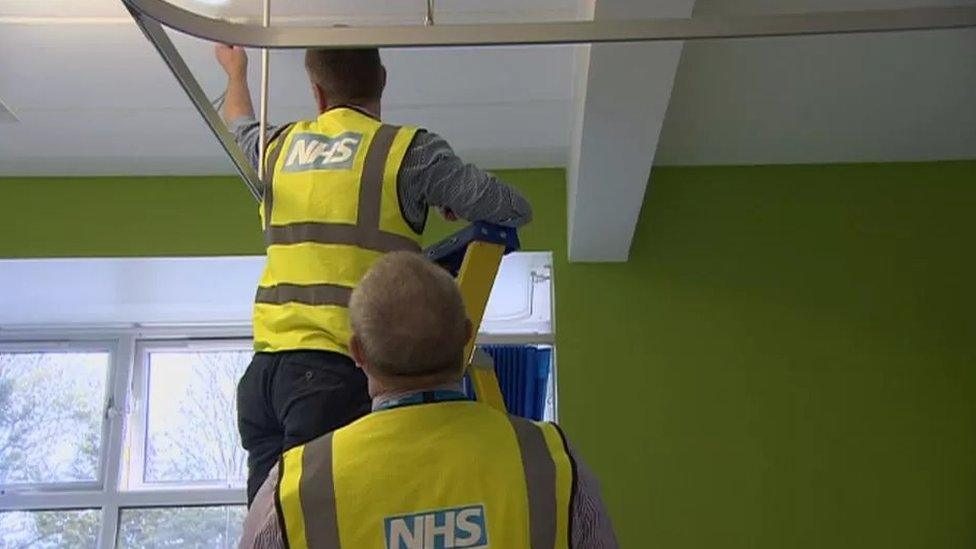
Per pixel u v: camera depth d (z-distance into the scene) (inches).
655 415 147.4
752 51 121.0
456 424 51.4
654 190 155.9
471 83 129.2
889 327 150.9
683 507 144.5
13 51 119.7
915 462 146.3
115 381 177.3
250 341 180.4
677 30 57.3
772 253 153.5
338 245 64.7
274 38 56.7
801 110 137.0
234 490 172.4
